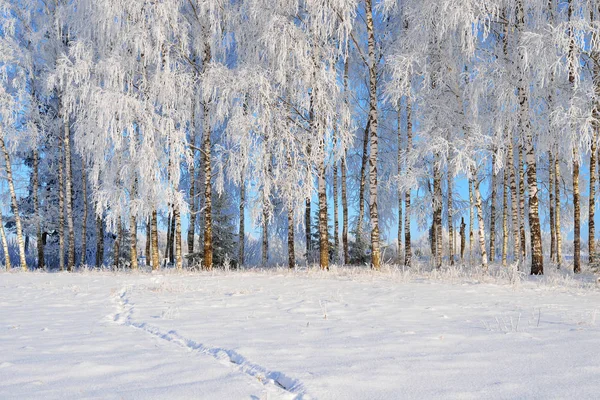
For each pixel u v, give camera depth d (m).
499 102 14.02
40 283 13.01
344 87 17.64
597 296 9.38
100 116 15.98
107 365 3.41
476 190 15.47
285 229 26.44
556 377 3.02
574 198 16.61
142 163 16.34
